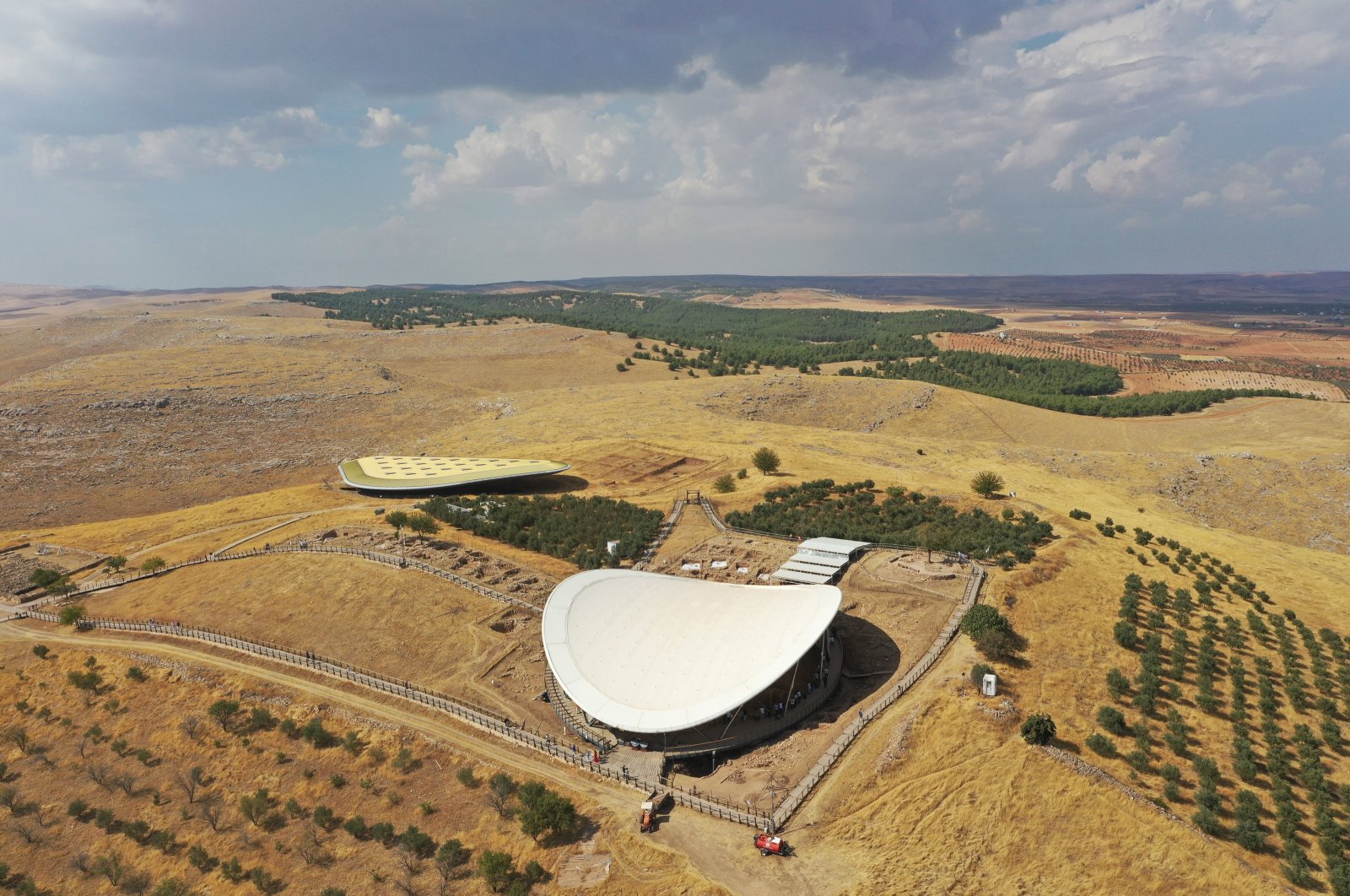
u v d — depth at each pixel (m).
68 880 61.84
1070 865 54.97
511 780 64.81
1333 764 67.62
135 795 69.38
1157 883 54.28
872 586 93.69
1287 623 92.81
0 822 67.62
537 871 55.19
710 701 66.44
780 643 71.00
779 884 52.53
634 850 56.09
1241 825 58.38
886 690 72.81
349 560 105.50
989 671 71.50
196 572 109.62
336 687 80.56
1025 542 107.81
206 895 58.47
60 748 76.00
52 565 123.00
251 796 67.19
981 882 53.28
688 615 78.19
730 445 184.38
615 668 72.31
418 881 56.81
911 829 56.72
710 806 60.12
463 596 96.56
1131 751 65.75
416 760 69.06
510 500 139.38
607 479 158.88
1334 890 54.06
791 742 67.19
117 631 95.69
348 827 62.50
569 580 86.62
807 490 139.62
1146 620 88.06
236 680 82.06
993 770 61.19
